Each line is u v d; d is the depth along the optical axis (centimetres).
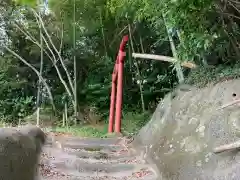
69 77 1280
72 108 1291
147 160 538
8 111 1266
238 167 305
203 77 544
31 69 1378
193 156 391
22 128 369
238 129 345
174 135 489
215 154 350
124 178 473
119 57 876
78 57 1373
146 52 1288
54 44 1356
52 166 490
